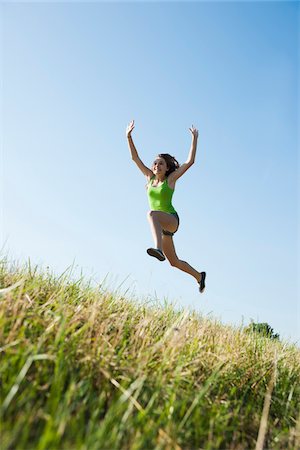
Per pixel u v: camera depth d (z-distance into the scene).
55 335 3.96
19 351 3.39
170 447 3.15
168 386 3.89
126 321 5.10
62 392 3.44
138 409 3.50
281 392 4.96
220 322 7.15
